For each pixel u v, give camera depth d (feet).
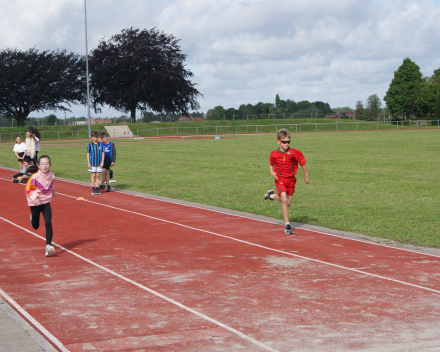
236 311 16.69
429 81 322.34
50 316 16.34
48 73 229.66
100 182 54.03
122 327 15.35
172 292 18.71
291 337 14.56
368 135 161.48
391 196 43.27
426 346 13.94
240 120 266.16
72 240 28.02
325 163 71.87
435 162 70.95
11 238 28.60
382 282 19.88
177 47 231.50
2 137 209.97
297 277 20.59
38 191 24.56
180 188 50.78
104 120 282.36
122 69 226.38
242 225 32.32
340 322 15.71
